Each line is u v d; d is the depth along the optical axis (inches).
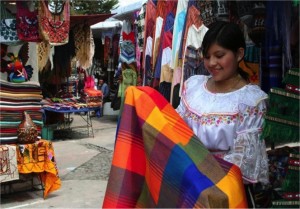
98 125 390.0
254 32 82.8
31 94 179.5
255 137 66.9
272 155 75.7
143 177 69.4
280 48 78.4
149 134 67.4
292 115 65.1
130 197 68.1
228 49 67.7
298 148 75.2
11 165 163.3
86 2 552.7
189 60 102.2
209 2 94.0
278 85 79.5
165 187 64.5
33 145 169.8
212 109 70.1
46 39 165.5
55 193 184.1
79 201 173.0
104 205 68.2
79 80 377.1
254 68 84.8
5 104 169.8
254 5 82.5
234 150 67.6
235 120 67.9
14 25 162.9
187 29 102.1
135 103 71.3
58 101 313.3
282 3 75.1
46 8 164.6
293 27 76.3
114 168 69.2
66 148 284.7
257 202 72.1
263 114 67.7
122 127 70.9
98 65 455.5
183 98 76.4
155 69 130.8
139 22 221.3
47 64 280.2
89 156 258.5
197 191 61.7
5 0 157.4
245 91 69.4
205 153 65.7
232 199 61.7
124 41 301.3
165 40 123.0
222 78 69.4
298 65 77.3
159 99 72.4
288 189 65.2
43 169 173.0
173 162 64.7
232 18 89.0
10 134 170.9
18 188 186.4
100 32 412.2
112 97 450.0
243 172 66.6
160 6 129.7
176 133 67.3
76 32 258.4
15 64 175.0
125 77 338.6
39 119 183.2
